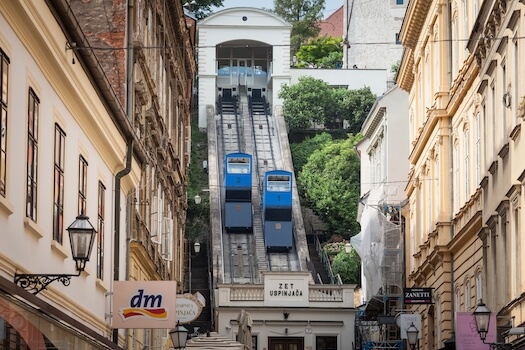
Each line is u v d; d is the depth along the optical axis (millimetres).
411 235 67062
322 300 77312
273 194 106438
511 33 35875
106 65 38094
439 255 53750
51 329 21172
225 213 110312
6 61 20359
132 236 38656
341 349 76688
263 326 76812
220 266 100688
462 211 49125
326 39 171125
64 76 25047
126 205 37125
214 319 84375
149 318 29828
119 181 34625
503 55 37938
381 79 141500
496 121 39531
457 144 51750
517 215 35938
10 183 20672
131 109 37844
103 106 30453
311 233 117188
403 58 67000
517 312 35438
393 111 78750
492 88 40969
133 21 39844
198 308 37625
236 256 105312
